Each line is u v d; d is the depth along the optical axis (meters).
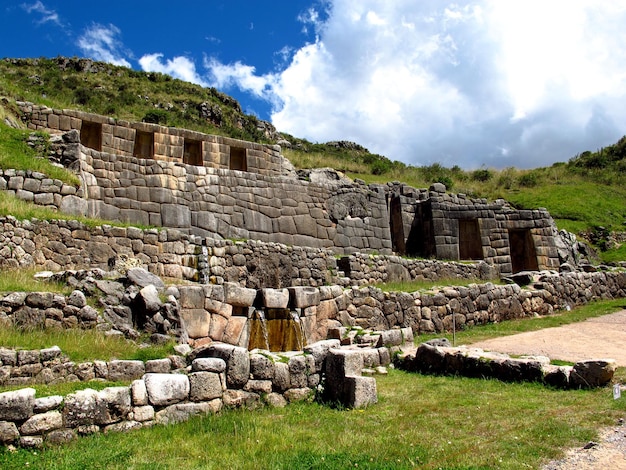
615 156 44.69
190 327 10.54
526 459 5.21
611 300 20.42
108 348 8.62
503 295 16.80
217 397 6.95
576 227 30.48
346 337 11.69
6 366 7.34
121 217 15.98
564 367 8.17
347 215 21.16
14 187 13.40
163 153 19.77
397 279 18.77
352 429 6.35
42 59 57.78
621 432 5.80
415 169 38.28
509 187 36.53
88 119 19.19
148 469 5.05
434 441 5.86
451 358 9.41
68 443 5.62
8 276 10.02
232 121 58.31
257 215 18.78
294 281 16.06
